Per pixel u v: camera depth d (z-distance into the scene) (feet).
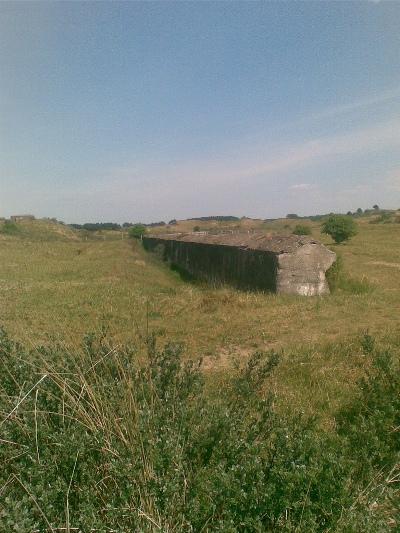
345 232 108.58
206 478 8.36
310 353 22.70
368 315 32.40
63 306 36.32
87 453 8.39
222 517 7.63
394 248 93.91
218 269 56.80
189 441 9.25
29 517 7.04
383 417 12.67
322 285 41.57
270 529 7.64
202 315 33.42
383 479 9.96
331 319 31.42
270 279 42.80
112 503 7.30
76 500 7.78
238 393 12.51
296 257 41.22
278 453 8.61
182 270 72.38
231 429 9.40
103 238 202.28
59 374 10.52
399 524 7.84
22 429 8.82
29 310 34.24
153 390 10.66
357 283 43.75
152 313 33.65
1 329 13.01
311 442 9.27
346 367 20.27
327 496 8.07
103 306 35.99
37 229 199.11
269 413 10.68
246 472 7.95
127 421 9.09
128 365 11.59
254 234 55.06
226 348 25.49
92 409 9.49
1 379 11.09
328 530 7.64
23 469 7.86
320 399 16.65
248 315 32.99
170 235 96.84
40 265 70.74
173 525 7.38
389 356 16.02
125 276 58.80
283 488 7.82
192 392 11.71
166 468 8.04
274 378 18.92
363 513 7.84
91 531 6.80
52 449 8.60
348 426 13.75
